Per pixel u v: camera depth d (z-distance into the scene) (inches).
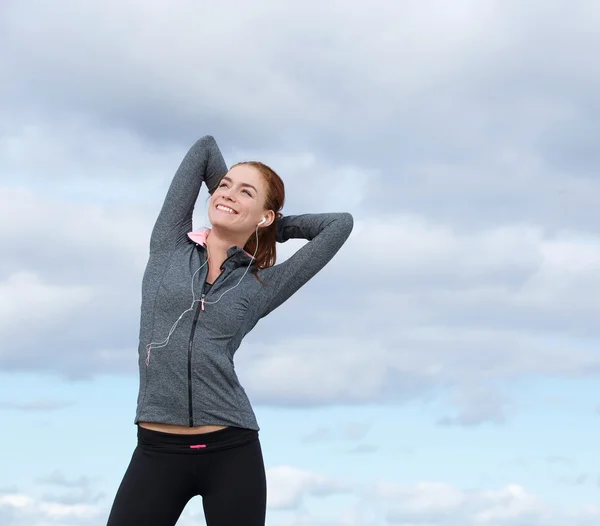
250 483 116.4
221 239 127.2
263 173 129.2
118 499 116.1
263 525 118.4
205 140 133.8
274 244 135.6
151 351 115.8
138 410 116.5
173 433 115.4
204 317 116.8
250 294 123.1
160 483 114.8
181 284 118.0
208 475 116.3
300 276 130.3
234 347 121.9
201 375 114.7
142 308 119.9
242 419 117.0
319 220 135.3
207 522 117.0
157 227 125.8
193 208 129.7
